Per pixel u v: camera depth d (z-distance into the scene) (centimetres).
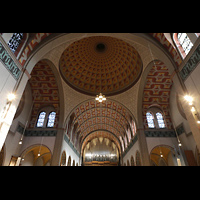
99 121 2212
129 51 1369
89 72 1620
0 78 565
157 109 1543
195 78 629
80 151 2377
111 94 1631
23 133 1312
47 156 1775
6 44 584
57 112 1512
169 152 1505
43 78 1368
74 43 1338
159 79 1340
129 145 1838
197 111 626
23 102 1357
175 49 769
